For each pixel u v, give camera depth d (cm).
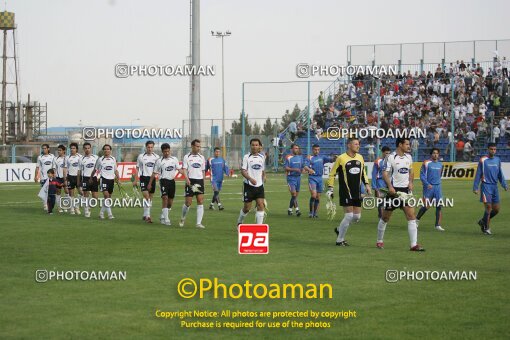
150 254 1498
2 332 884
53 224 2100
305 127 5541
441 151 5169
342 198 1631
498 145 5131
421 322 933
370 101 5547
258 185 1891
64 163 2495
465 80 5600
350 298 1073
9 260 1417
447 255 1495
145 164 2175
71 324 925
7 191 3703
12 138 6888
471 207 2775
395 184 1619
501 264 1371
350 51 6275
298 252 1530
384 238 1800
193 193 2036
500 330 891
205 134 5450
